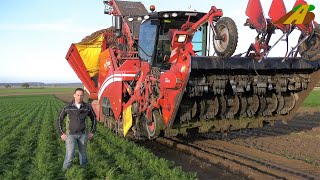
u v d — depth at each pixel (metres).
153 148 12.94
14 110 38.75
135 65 13.41
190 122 11.08
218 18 10.06
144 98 11.68
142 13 17.00
